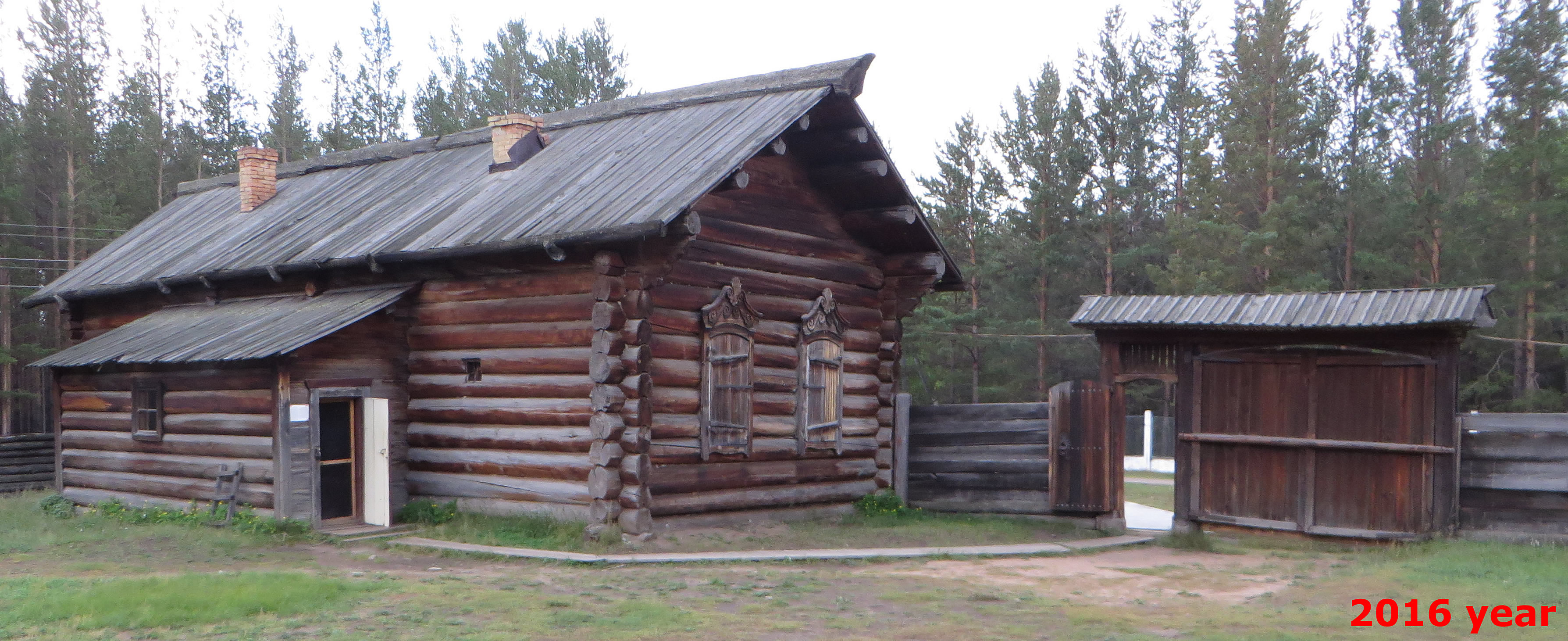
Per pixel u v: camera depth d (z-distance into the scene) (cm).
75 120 4003
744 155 1338
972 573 1179
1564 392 3497
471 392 1448
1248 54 3822
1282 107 3700
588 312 1335
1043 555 1323
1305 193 3653
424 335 1505
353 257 1501
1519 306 3269
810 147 1574
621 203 1335
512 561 1223
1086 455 1550
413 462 1507
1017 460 1631
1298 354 1373
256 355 1341
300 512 1399
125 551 1294
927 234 1659
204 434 1519
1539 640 848
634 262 1315
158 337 1627
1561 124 3328
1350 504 1338
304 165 2172
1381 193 3703
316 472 1417
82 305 2002
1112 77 4222
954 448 1686
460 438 1461
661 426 1377
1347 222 3728
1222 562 1273
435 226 1514
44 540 1367
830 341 1630
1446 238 3438
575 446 1343
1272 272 3441
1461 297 1266
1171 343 1466
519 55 4903
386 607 938
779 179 1568
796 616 930
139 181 4062
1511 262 3356
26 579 1070
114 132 4178
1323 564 1242
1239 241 3534
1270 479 1383
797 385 1571
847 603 988
